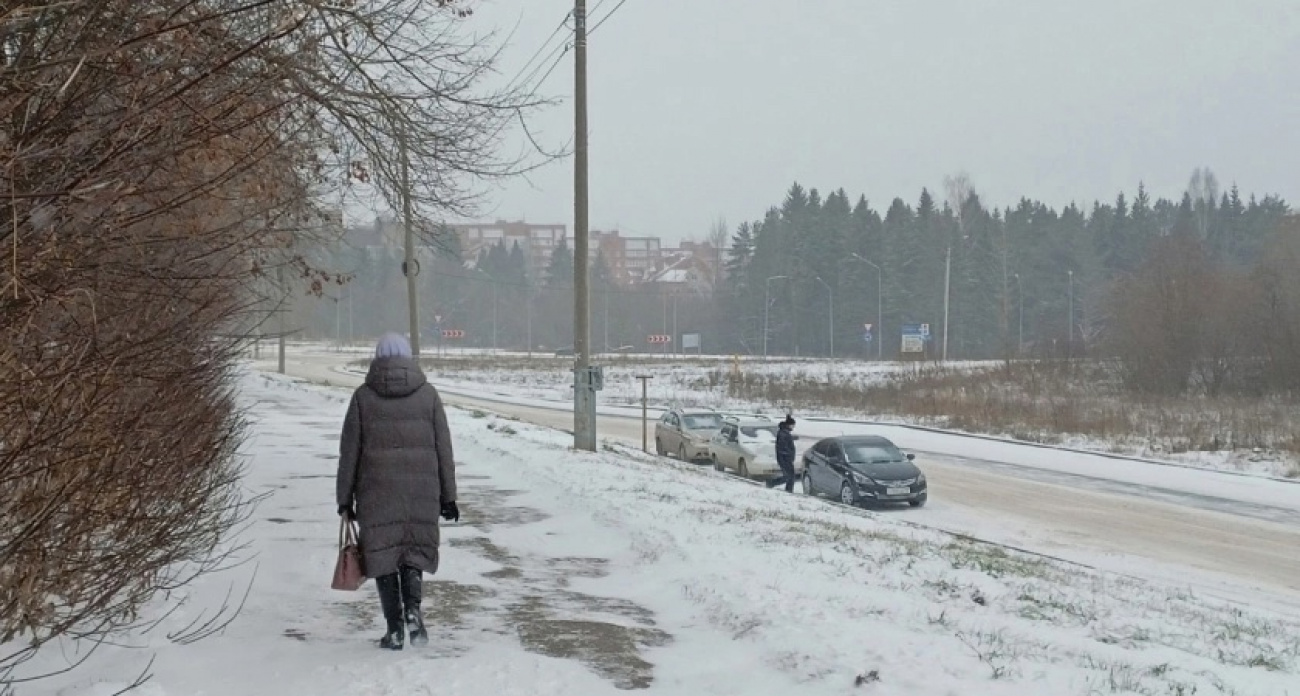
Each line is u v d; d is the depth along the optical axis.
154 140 4.39
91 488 5.16
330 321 117.44
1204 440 32.38
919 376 58.09
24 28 3.78
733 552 9.52
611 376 65.75
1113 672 6.00
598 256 148.25
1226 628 8.65
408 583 6.39
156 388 6.07
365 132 7.09
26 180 4.05
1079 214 124.44
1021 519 20.06
